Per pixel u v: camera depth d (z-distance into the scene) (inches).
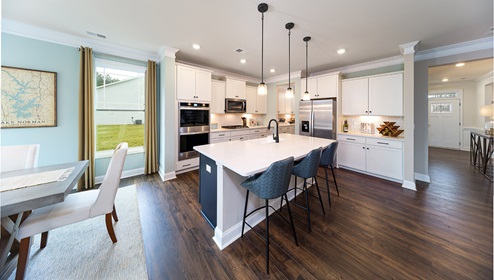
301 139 121.6
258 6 79.8
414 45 115.0
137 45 123.9
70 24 97.2
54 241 69.5
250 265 59.9
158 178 139.1
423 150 134.3
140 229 78.1
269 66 170.7
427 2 76.8
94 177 123.3
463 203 99.6
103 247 67.2
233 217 72.9
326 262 60.9
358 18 89.3
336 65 167.3
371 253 64.6
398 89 135.9
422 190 117.6
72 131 116.0
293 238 72.8
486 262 59.5
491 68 175.5
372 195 110.8
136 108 145.9
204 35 108.4
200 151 83.7
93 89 120.7
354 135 153.5
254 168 57.6
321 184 128.3
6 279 54.3
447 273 55.9
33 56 103.0
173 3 78.9
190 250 66.6
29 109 102.7
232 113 198.8
